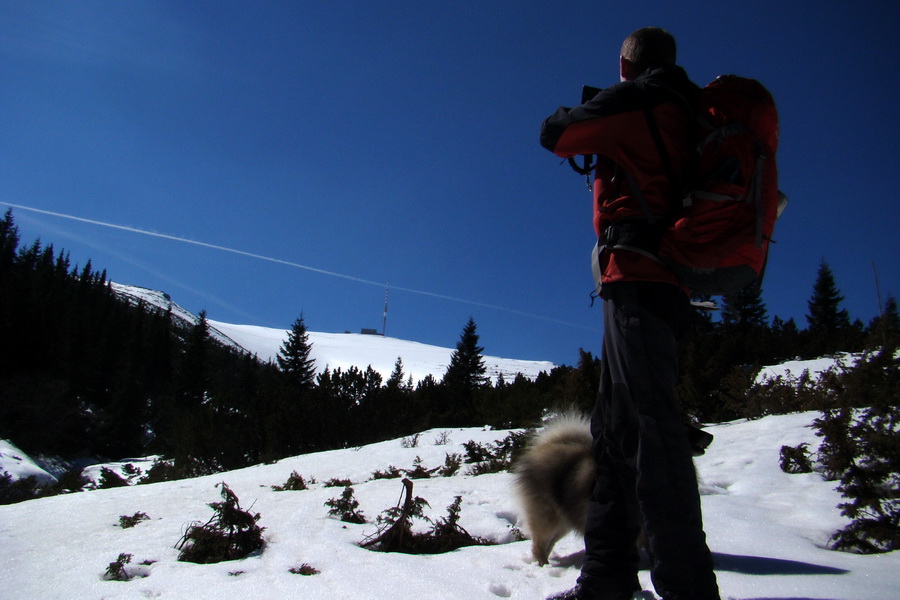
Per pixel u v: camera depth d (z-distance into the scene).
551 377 21.97
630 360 2.58
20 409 36.09
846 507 4.20
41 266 79.12
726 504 5.05
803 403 10.70
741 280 2.48
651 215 2.61
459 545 4.66
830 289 42.97
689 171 2.62
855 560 3.57
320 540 4.60
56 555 4.71
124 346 65.38
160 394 60.06
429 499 6.25
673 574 2.44
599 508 2.88
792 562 3.50
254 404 19.61
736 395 12.19
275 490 8.21
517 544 4.47
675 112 2.64
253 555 4.42
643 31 2.98
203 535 4.51
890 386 4.51
